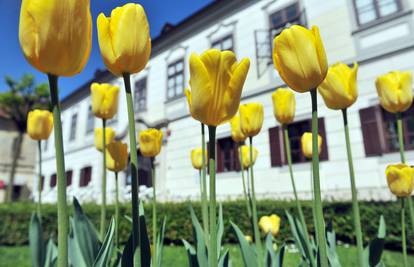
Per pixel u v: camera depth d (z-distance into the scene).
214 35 10.72
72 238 1.15
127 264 0.90
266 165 8.25
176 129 11.02
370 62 6.88
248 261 1.15
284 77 0.89
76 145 16.84
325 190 6.95
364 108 6.67
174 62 11.99
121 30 0.78
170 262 4.28
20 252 6.00
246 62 0.82
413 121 6.88
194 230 1.20
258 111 1.52
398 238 4.61
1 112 22.59
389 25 6.73
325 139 7.22
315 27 0.84
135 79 13.71
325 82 1.16
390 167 1.46
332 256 1.28
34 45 0.62
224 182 9.05
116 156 1.48
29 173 23.41
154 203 1.49
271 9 9.17
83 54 0.67
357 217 1.07
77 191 12.44
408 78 1.51
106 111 1.50
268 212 5.83
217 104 0.81
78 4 0.64
